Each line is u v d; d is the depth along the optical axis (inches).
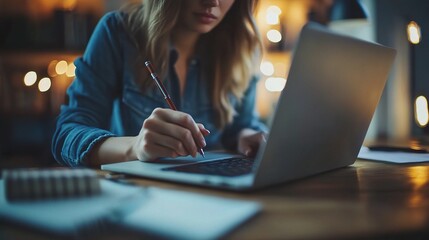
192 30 46.7
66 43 82.8
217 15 44.9
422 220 16.9
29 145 82.5
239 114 55.9
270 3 91.2
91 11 88.1
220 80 51.1
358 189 23.4
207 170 26.1
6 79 83.1
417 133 65.9
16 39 80.6
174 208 17.6
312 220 16.9
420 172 29.8
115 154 32.9
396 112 72.5
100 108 43.4
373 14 74.5
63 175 19.9
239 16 50.9
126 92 45.7
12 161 80.1
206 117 50.6
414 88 66.0
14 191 18.9
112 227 15.5
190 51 50.5
